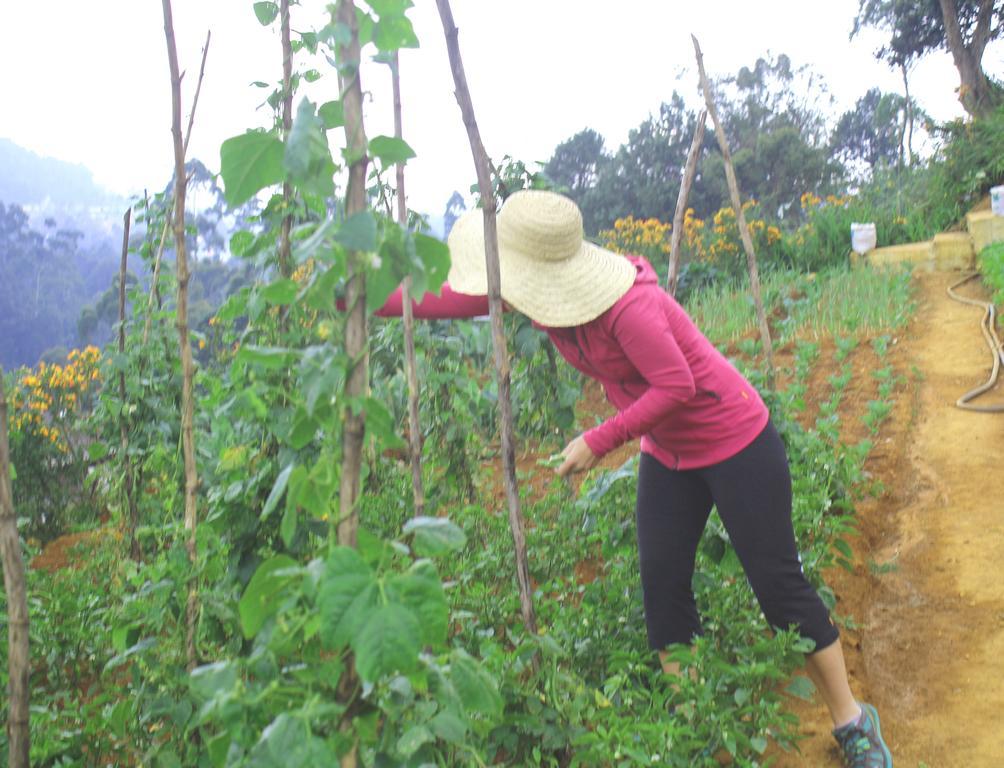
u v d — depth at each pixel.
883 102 28.47
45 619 3.72
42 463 6.93
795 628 2.85
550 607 3.57
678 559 3.01
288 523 1.55
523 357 4.20
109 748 2.95
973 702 3.26
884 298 9.58
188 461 2.70
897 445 5.92
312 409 1.47
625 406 2.88
